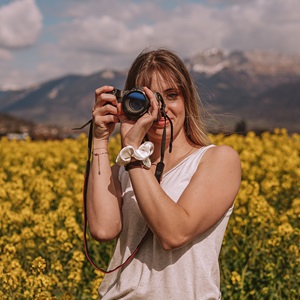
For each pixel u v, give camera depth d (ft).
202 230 8.32
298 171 28.09
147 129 8.41
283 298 16.94
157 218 8.00
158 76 8.97
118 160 8.19
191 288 8.35
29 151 44.06
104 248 19.38
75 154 39.55
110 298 8.74
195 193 8.36
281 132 49.60
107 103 8.94
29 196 25.73
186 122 9.27
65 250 18.28
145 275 8.52
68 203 21.26
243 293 16.49
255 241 18.25
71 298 15.10
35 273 14.52
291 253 17.43
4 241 18.88
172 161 9.12
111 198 8.95
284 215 20.36
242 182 22.81
